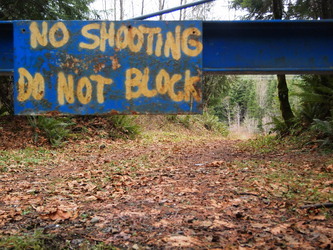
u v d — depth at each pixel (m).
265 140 11.79
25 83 1.89
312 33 2.04
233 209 3.56
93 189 4.79
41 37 1.90
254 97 54.62
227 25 2.02
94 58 1.90
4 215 3.50
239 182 4.98
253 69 2.04
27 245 2.55
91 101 1.90
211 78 24.59
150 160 8.12
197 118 23.67
